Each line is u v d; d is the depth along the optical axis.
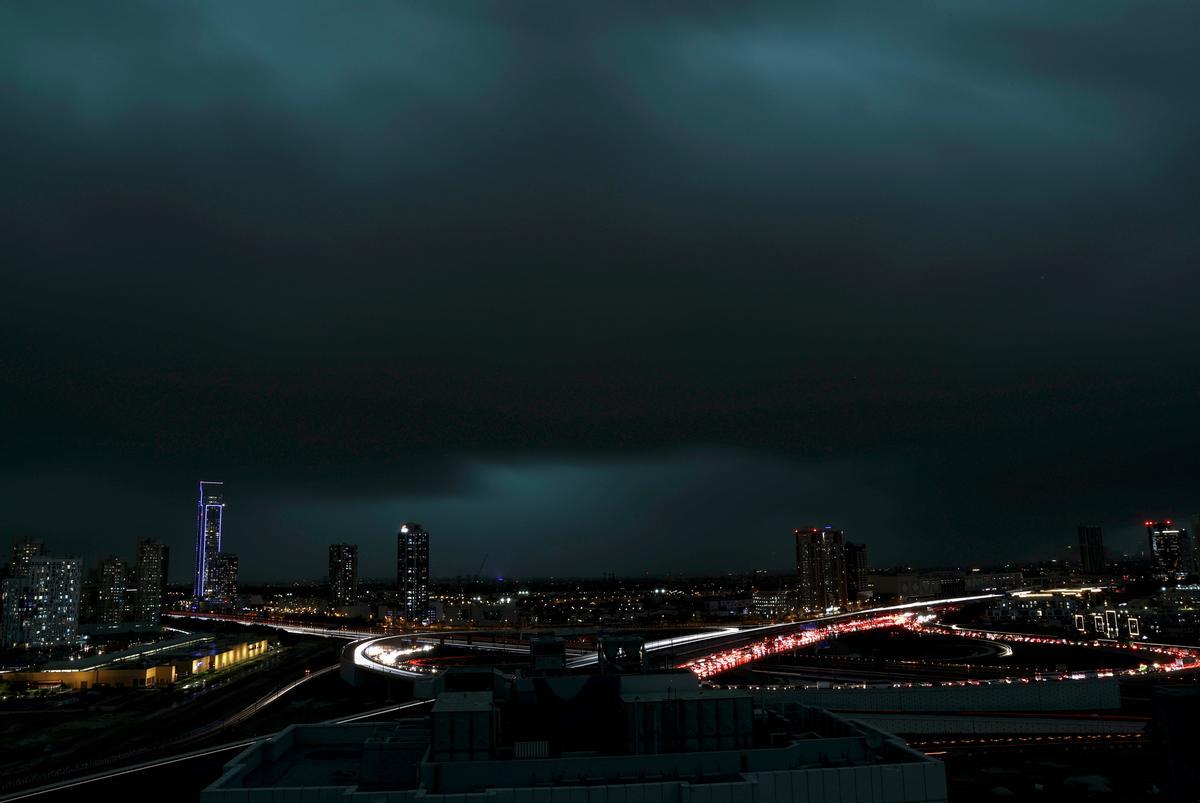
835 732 66.38
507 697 68.81
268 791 54.97
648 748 60.06
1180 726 67.25
